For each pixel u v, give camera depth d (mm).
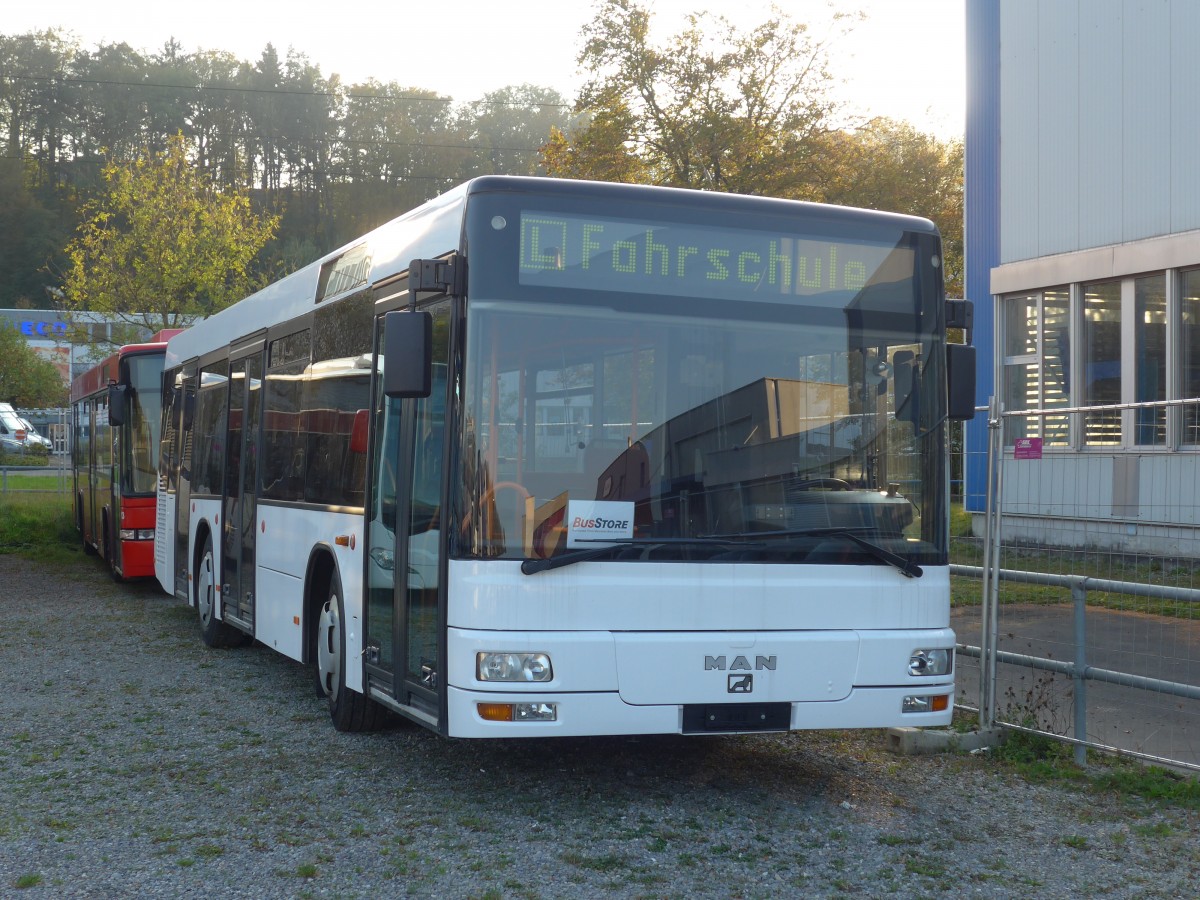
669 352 6148
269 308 9992
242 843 5641
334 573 7945
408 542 6535
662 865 5344
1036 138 17328
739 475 6141
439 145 109312
